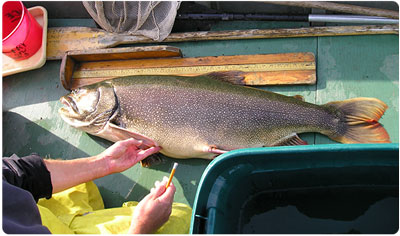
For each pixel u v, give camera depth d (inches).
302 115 44.7
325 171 36.9
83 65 52.1
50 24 55.7
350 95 48.4
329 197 38.4
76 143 50.0
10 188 33.9
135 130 45.5
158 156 47.6
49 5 54.5
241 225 37.7
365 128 44.7
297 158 35.7
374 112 44.8
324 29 50.2
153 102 44.9
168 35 51.9
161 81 45.6
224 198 35.6
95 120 46.1
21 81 53.4
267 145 45.0
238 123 44.3
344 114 45.0
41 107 52.0
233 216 36.8
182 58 51.2
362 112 44.9
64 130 50.7
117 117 45.7
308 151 34.8
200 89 44.9
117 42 52.5
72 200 42.8
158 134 44.9
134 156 44.2
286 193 38.5
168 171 47.5
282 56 49.8
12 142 50.9
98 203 45.1
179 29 53.8
